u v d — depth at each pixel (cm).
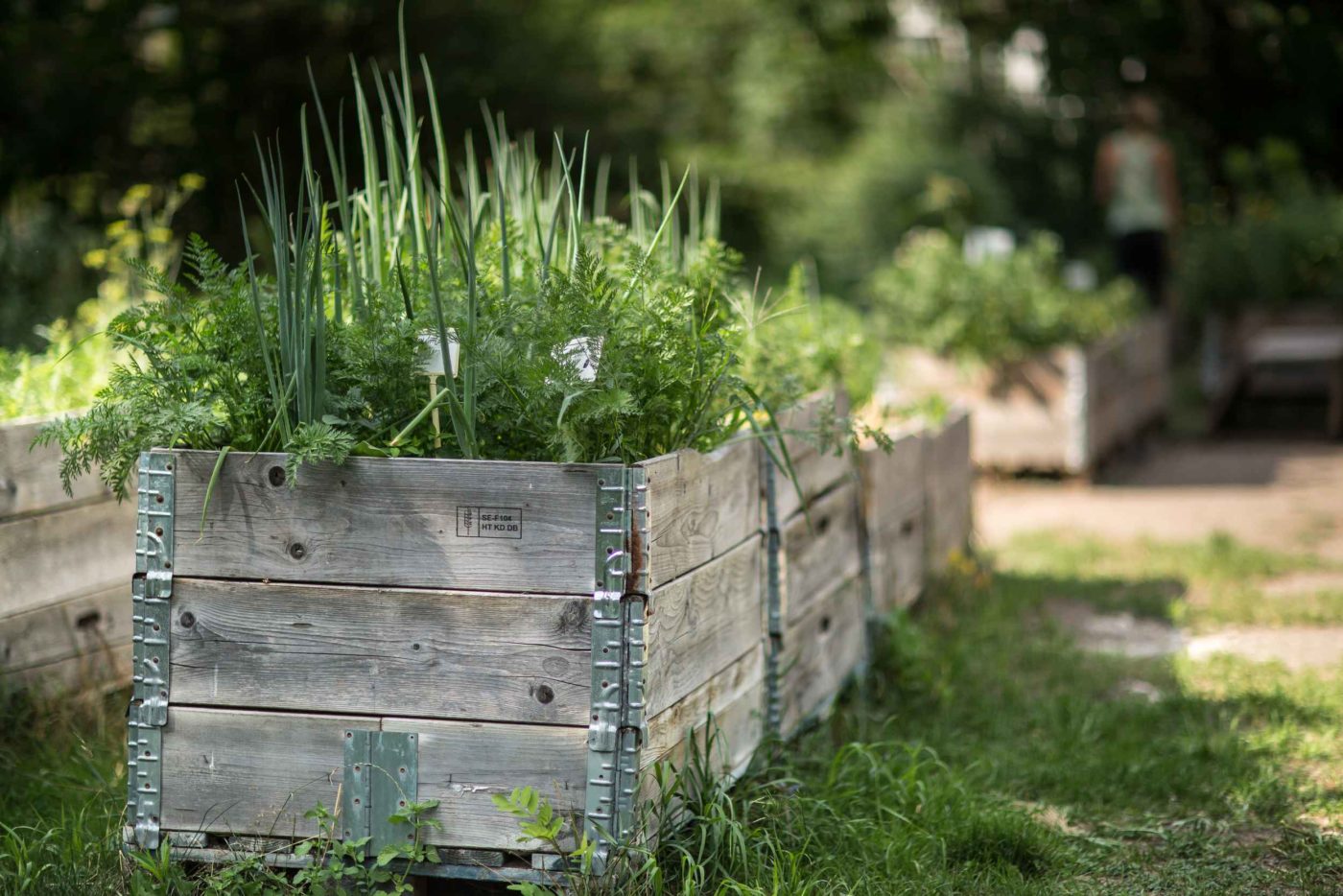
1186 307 1210
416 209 304
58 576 383
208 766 271
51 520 381
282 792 270
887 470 453
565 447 261
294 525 267
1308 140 1588
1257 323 1132
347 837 268
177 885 266
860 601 419
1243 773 357
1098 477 852
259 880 264
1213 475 850
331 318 303
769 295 355
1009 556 628
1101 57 1575
